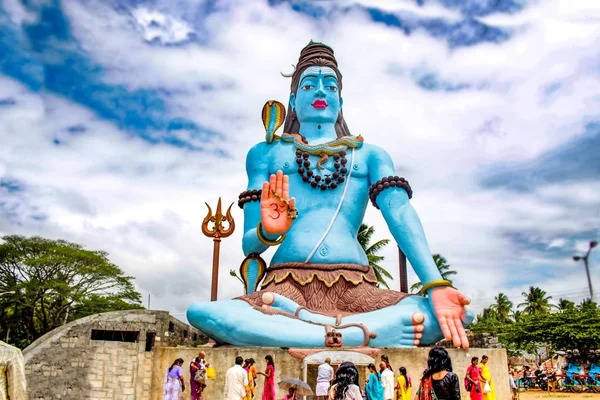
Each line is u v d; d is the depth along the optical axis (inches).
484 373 463.2
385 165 604.7
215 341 540.1
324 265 549.3
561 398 791.1
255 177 616.7
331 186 586.6
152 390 500.1
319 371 326.6
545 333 1082.1
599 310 1127.6
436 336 522.9
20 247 1376.7
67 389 506.0
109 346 518.6
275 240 565.3
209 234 602.5
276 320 503.5
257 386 470.6
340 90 673.6
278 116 627.8
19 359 160.1
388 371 406.6
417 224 558.6
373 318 512.1
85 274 1400.1
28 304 1295.5
